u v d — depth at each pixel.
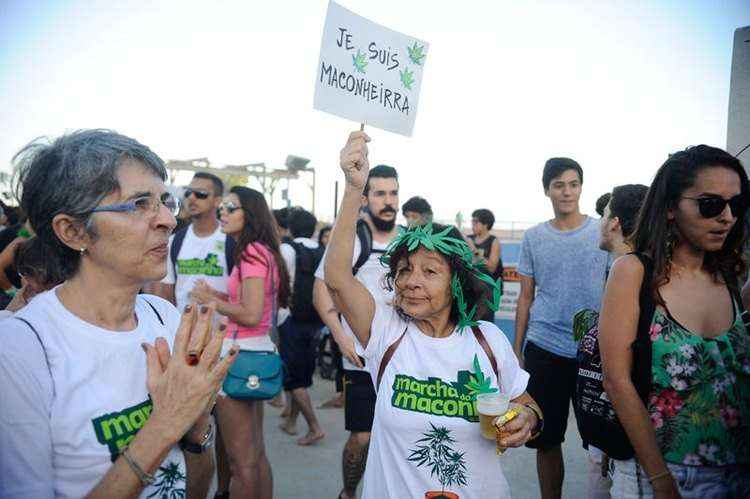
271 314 3.30
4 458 1.13
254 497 2.92
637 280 1.86
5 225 5.48
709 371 1.80
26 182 1.30
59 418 1.22
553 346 3.43
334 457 4.54
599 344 1.93
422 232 1.88
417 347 1.94
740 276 1.97
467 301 1.96
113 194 1.29
